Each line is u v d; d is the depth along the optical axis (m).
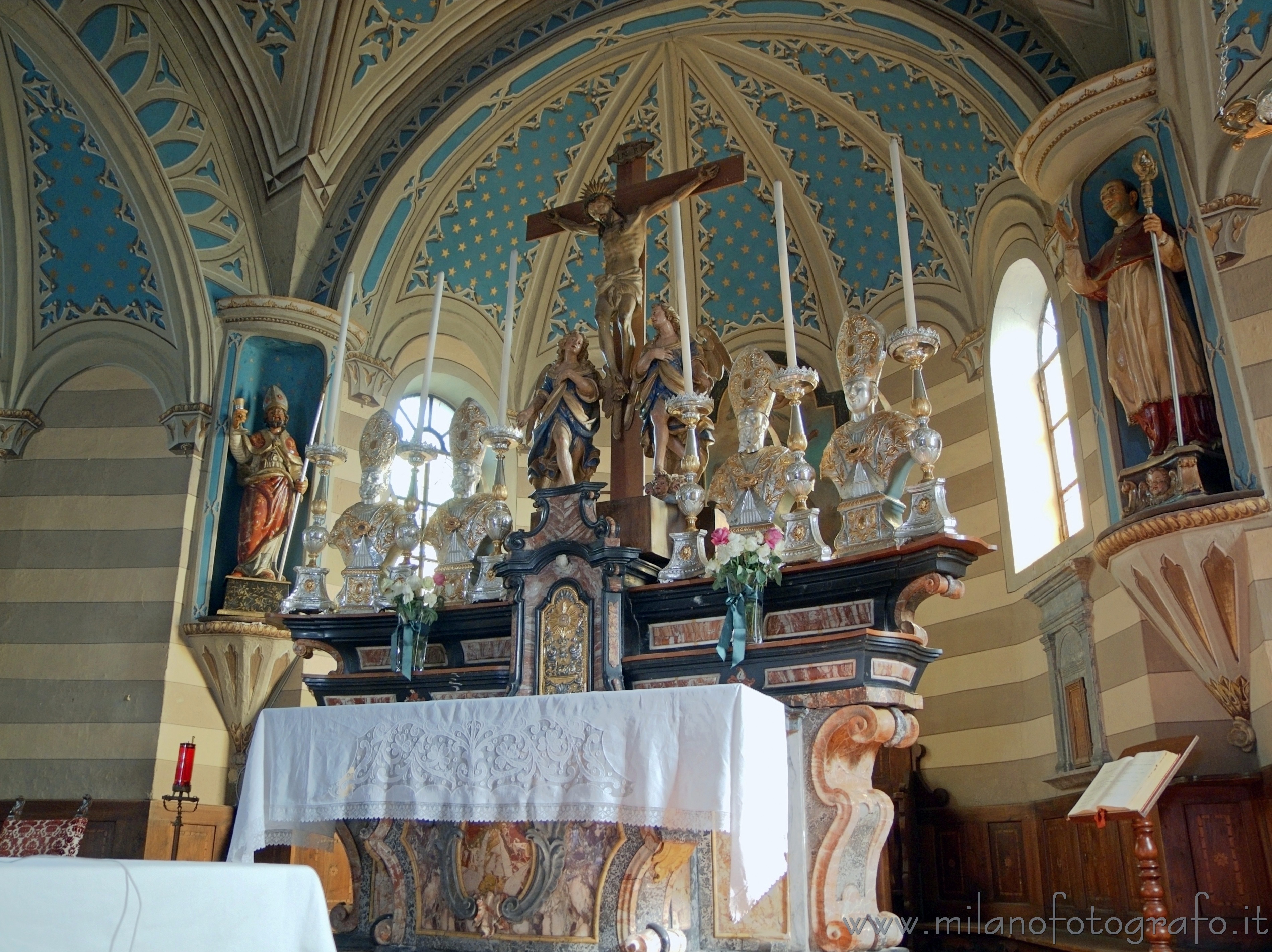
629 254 6.75
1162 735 6.89
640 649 5.66
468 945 4.94
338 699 6.36
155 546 9.48
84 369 10.20
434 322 6.84
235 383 9.95
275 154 10.22
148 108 9.73
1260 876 6.20
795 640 5.05
